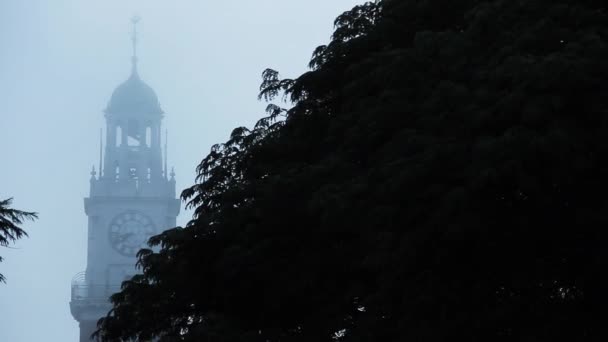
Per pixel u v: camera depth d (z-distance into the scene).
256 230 104.75
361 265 91.56
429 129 86.44
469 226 80.50
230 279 106.38
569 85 79.00
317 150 109.81
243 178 115.81
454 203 80.25
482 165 79.00
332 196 90.69
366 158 97.44
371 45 108.12
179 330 116.44
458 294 84.44
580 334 83.12
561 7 87.19
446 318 85.25
